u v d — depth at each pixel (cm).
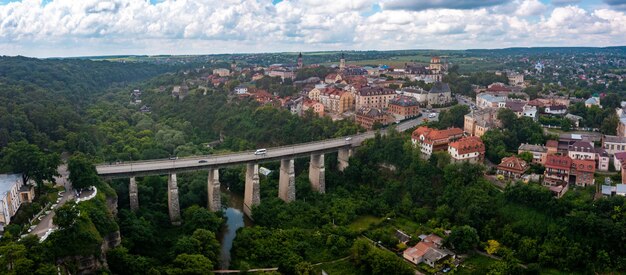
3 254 14450
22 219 17462
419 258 19612
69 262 16162
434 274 18975
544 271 18912
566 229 19750
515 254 19900
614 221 19350
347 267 19988
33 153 19925
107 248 18388
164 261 19388
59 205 18988
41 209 18400
